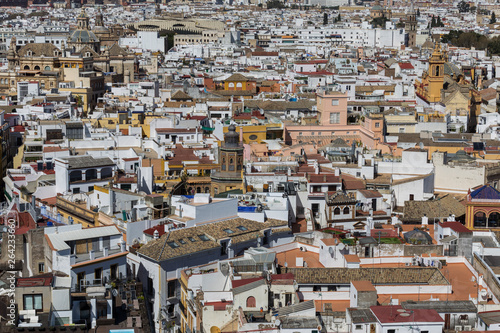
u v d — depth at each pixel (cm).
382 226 17062
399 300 13050
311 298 13162
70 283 12231
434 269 13788
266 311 12200
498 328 11662
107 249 13788
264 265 13588
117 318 12425
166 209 16450
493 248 14962
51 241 13525
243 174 19088
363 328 11538
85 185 19438
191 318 12888
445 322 12081
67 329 11238
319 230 16350
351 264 13912
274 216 16300
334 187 18338
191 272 13662
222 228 15275
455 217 18212
